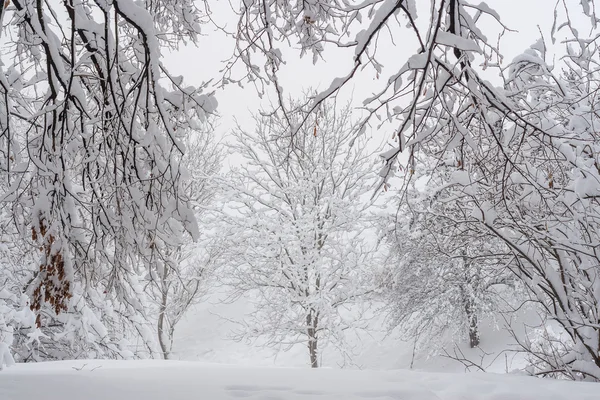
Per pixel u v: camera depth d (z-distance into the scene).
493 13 3.85
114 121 4.97
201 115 5.14
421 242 12.73
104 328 10.91
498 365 14.66
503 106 4.17
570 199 6.15
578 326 6.09
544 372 6.29
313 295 14.55
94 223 5.23
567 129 5.96
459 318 16.44
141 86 4.55
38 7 4.19
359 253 15.06
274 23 5.32
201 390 4.06
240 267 16.45
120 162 5.62
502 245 8.50
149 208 5.18
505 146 4.73
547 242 6.25
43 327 11.45
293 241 15.12
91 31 4.41
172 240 5.23
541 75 6.15
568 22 4.17
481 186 6.85
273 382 4.49
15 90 5.20
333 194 15.36
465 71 3.85
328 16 5.45
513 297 16.05
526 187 6.25
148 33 3.97
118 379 4.64
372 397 3.93
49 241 4.47
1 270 9.72
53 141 4.54
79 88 4.59
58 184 4.57
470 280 14.66
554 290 6.25
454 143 4.38
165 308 17.11
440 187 6.49
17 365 7.14
